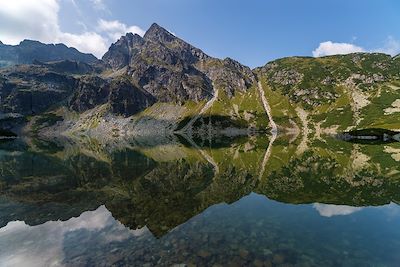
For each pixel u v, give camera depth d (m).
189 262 16.52
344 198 31.12
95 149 117.44
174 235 20.50
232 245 18.69
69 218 25.33
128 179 45.62
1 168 59.78
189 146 127.31
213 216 24.83
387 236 20.16
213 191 35.44
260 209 26.95
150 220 24.03
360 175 46.12
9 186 40.91
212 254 17.44
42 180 45.53
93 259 17.06
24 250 18.55
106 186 39.81
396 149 93.88
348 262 16.48
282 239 19.66
